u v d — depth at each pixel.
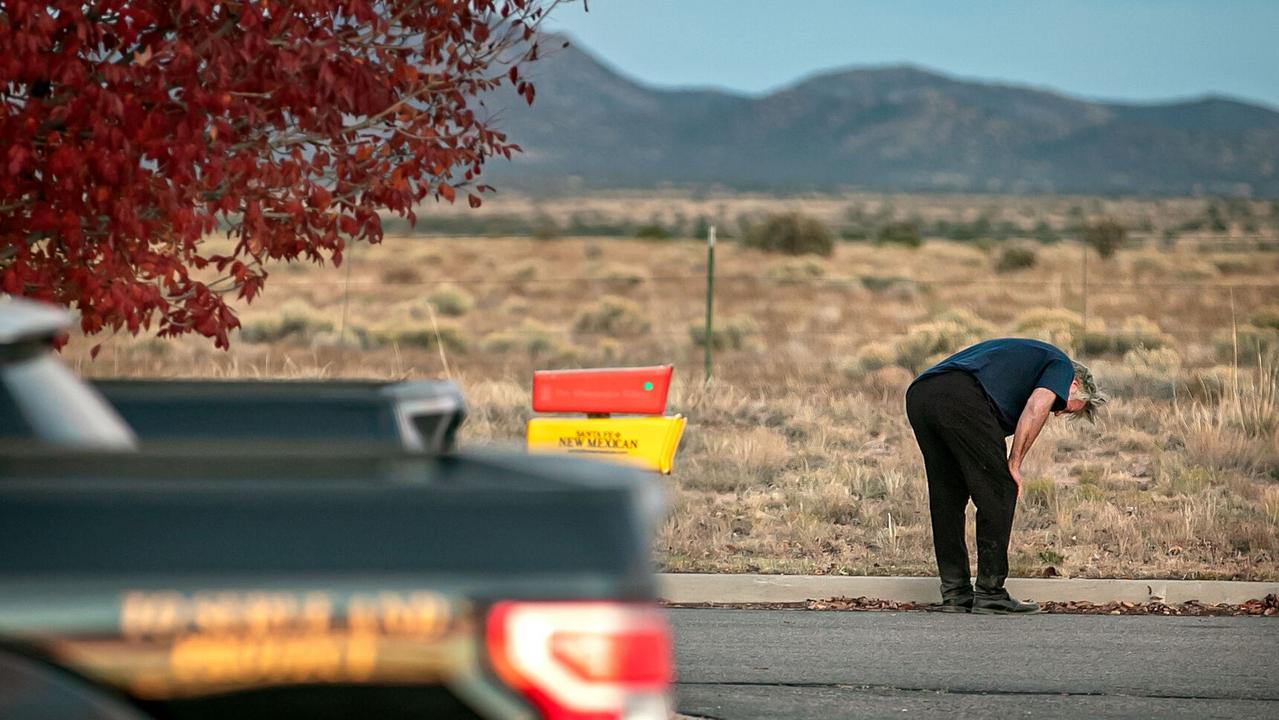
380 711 8.77
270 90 27.95
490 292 168.88
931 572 37.78
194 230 27.06
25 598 8.59
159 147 26.28
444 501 8.95
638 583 8.98
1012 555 39.56
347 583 8.77
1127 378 73.31
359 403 18.45
